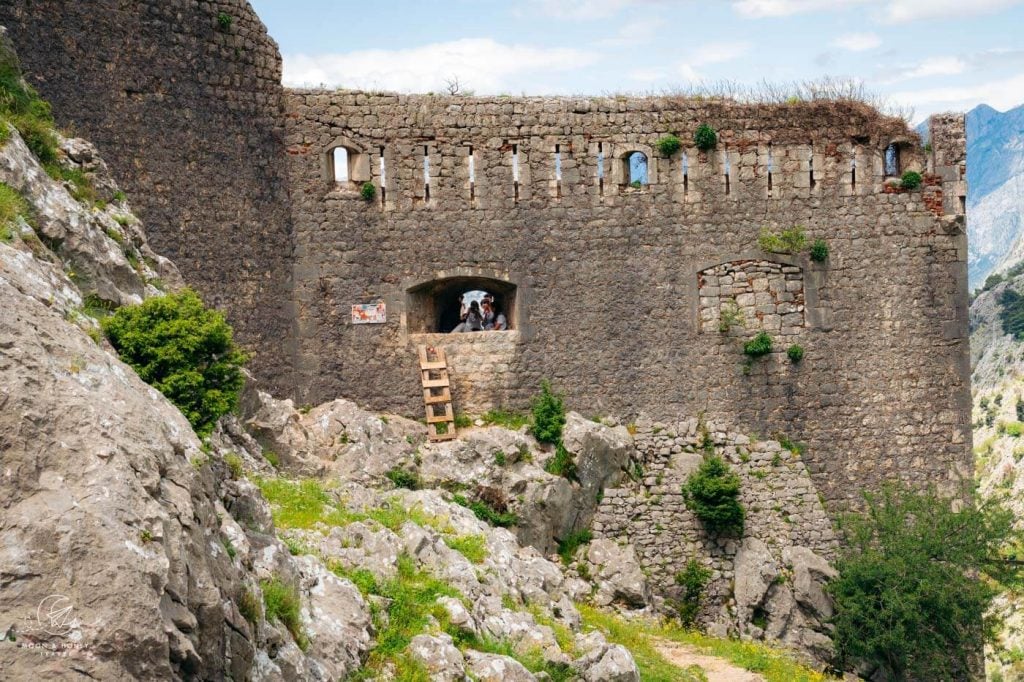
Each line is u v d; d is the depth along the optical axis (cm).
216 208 2056
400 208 2303
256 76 2159
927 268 2453
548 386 2339
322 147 2264
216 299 2055
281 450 1928
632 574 2188
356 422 2127
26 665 683
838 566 2270
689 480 2317
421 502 1814
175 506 847
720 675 1841
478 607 1437
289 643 1034
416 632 1273
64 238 1308
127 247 1526
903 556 2203
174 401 1258
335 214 2275
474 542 1703
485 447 2192
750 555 2291
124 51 1872
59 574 715
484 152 2327
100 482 769
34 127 1506
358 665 1144
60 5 1756
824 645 2220
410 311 2317
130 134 1878
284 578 1121
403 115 2300
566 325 2353
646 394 2372
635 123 2370
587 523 2266
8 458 756
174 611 788
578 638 1566
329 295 2273
